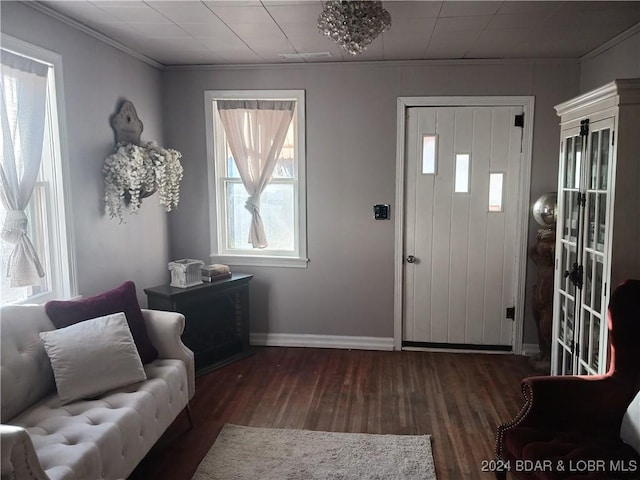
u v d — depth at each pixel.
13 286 2.53
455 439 2.83
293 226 4.40
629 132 2.39
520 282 4.10
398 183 4.15
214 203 4.36
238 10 2.79
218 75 4.21
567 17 2.91
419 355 4.20
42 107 2.71
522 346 4.17
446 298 4.25
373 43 3.48
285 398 3.38
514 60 3.91
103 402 2.32
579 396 2.13
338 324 4.39
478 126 4.04
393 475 2.47
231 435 2.86
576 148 2.94
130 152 3.35
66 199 2.93
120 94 3.55
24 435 1.62
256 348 4.41
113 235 3.47
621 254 2.46
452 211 4.15
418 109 4.08
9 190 2.51
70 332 2.44
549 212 3.69
